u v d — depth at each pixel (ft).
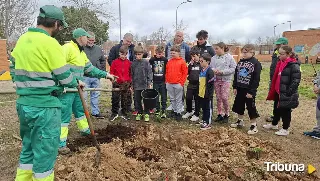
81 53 18.71
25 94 12.12
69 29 73.46
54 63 12.12
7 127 22.85
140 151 17.88
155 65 25.08
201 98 22.45
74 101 19.57
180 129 22.36
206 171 15.23
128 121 24.56
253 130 21.59
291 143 19.89
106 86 43.80
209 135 20.53
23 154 13.14
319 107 20.62
